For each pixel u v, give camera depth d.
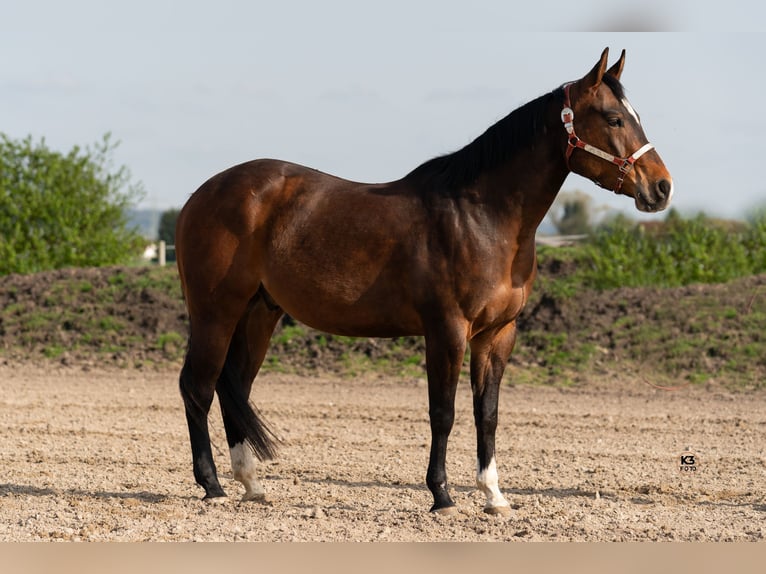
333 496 10.66
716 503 10.42
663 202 9.04
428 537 8.74
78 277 27.53
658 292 23.98
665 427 15.76
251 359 10.64
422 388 20.41
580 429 15.55
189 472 12.08
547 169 9.29
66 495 10.52
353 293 9.60
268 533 8.88
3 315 25.89
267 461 12.80
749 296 23.23
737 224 30.55
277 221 9.94
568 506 10.11
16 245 32.28
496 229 9.24
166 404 18.00
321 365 22.69
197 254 10.13
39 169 32.97
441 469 9.47
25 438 14.24
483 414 9.62
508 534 8.84
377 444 14.12
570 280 25.38
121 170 34.16
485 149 9.34
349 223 9.63
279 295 10.00
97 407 17.41
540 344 22.61
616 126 9.11
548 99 9.35
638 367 21.27
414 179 9.77
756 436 14.98
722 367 20.88
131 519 9.45
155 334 24.86
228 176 10.27
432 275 9.21
